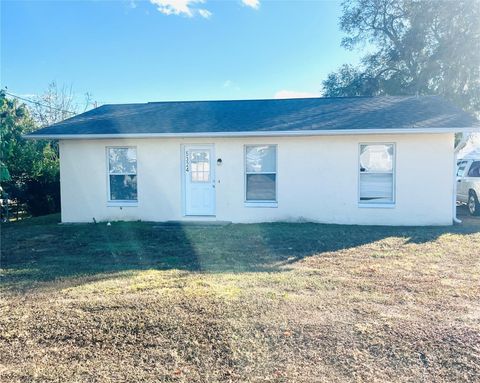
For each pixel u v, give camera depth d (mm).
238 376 3285
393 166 10766
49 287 5605
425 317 4348
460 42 22172
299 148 11094
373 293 5184
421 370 3326
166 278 5957
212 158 11609
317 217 11133
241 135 10734
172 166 11664
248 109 13359
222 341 3859
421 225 10664
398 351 3623
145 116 13117
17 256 7648
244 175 11406
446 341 3789
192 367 3432
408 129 9992
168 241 8969
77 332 4113
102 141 11922
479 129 9703
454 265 6602
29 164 14570
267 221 11367
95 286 5598
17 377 3326
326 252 7641
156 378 3281
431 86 23469
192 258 7316
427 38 23641
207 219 11656
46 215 14875
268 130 10648
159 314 4508
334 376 3256
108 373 3367
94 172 12031
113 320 4371
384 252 7598
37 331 4152
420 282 5668
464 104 22859
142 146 11758
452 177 10508
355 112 11867
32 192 15047
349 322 4230
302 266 6641
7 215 13633
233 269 6480
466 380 3180
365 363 3441
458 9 21922
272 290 5316
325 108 12695
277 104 13836
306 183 11125
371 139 10734
